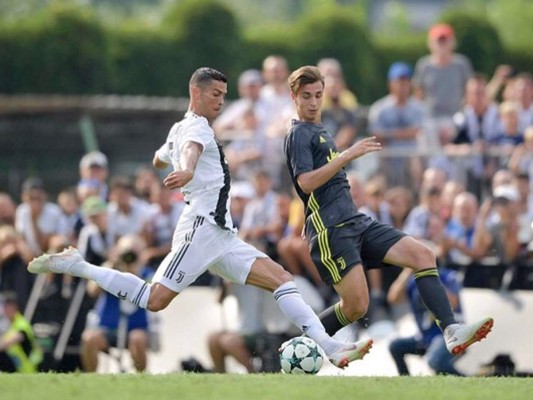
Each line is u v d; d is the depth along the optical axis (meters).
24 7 104.38
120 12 137.62
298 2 162.12
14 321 50.84
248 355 50.25
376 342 49.75
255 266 33.38
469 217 52.53
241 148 58.34
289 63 89.31
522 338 50.16
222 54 87.25
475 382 30.50
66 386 28.20
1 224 58.19
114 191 53.62
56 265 34.09
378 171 57.28
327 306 50.16
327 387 28.53
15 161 67.25
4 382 29.03
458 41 92.69
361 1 133.25
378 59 92.56
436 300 34.03
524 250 52.41
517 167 55.66
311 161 34.12
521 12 128.50
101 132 67.12
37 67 84.31
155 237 54.22
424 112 59.69
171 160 33.53
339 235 34.34
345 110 59.12
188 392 27.28
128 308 49.88
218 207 33.12
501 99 74.06
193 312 51.94
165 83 86.19
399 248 34.47
